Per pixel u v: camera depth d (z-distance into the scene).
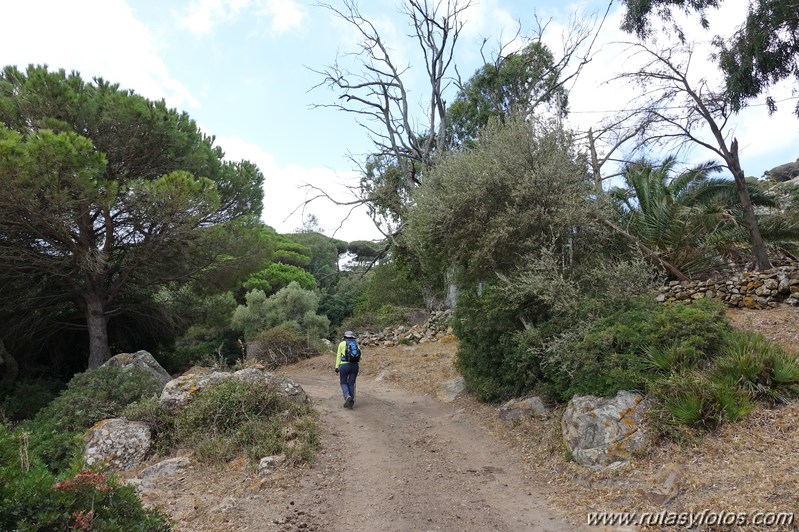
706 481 5.07
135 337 18.39
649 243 12.62
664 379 6.46
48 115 13.05
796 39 10.66
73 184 11.41
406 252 20.72
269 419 8.58
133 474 7.67
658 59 11.87
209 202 13.31
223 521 5.50
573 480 6.04
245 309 26.16
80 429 9.62
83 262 13.31
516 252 9.73
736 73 10.88
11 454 4.00
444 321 19.08
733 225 12.76
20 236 13.05
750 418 5.83
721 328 7.03
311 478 6.72
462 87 24.42
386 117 23.16
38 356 16.81
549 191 9.75
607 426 6.35
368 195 22.16
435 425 9.07
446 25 21.91
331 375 15.91
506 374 9.38
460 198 9.88
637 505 5.13
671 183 14.44
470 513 5.56
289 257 40.94
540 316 9.31
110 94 13.76
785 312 9.50
